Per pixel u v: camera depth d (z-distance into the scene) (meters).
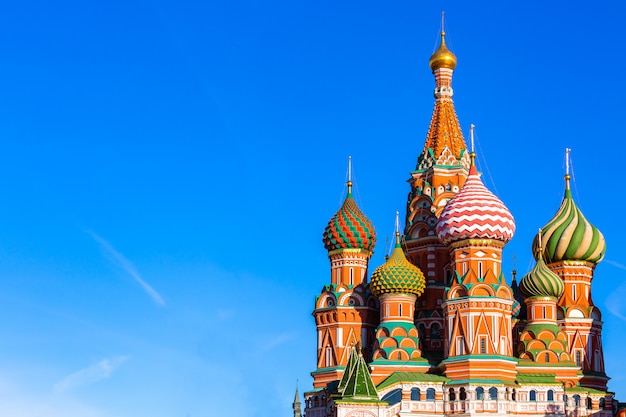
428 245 143.12
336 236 144.00
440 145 148.25
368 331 141.00
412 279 135.00
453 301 129.75
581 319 141.00
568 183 147.12
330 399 131.62
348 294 141.38
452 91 152.75
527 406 128.00
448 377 127.94
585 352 140.38
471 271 129.88
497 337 128.12
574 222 144.12
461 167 146.88
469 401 125.19
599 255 144.12
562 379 132.50
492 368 126.50
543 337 134.25
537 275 136.38
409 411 126.12
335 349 140.12
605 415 132.75
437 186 145.75
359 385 123.06
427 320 139.50
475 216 130.25
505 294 130.25
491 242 130.88
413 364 131.75
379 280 135.25
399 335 133.00
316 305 143.50
